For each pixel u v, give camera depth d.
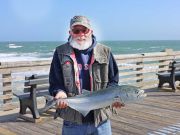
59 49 2.73
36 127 5.66
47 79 6.05
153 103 7.50
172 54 10.79
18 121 6.03
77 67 2.70
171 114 6.50
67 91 2.73
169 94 8.67
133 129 5.46
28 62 6.89
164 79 9.26
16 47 83.75
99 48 2.73
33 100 5.95
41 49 72.06
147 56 9.82
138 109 6.86
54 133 5.31
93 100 2.61
